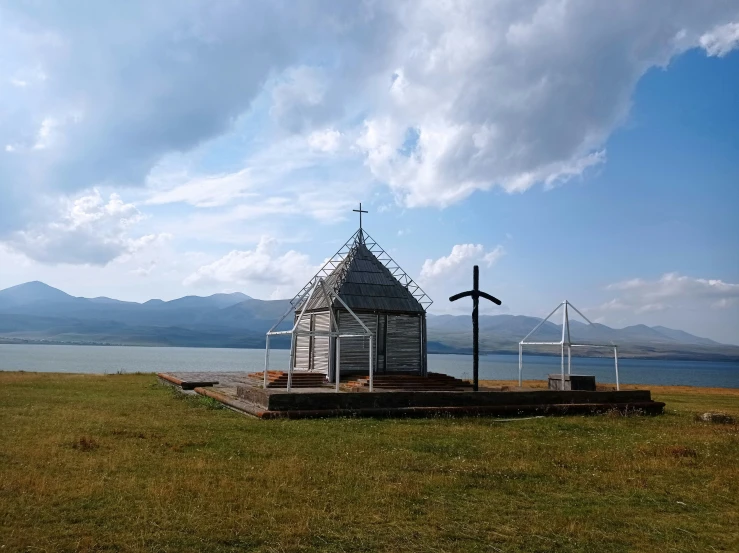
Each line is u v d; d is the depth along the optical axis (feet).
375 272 122.21
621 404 86.07
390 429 61.62
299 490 35.94
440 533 29.66
